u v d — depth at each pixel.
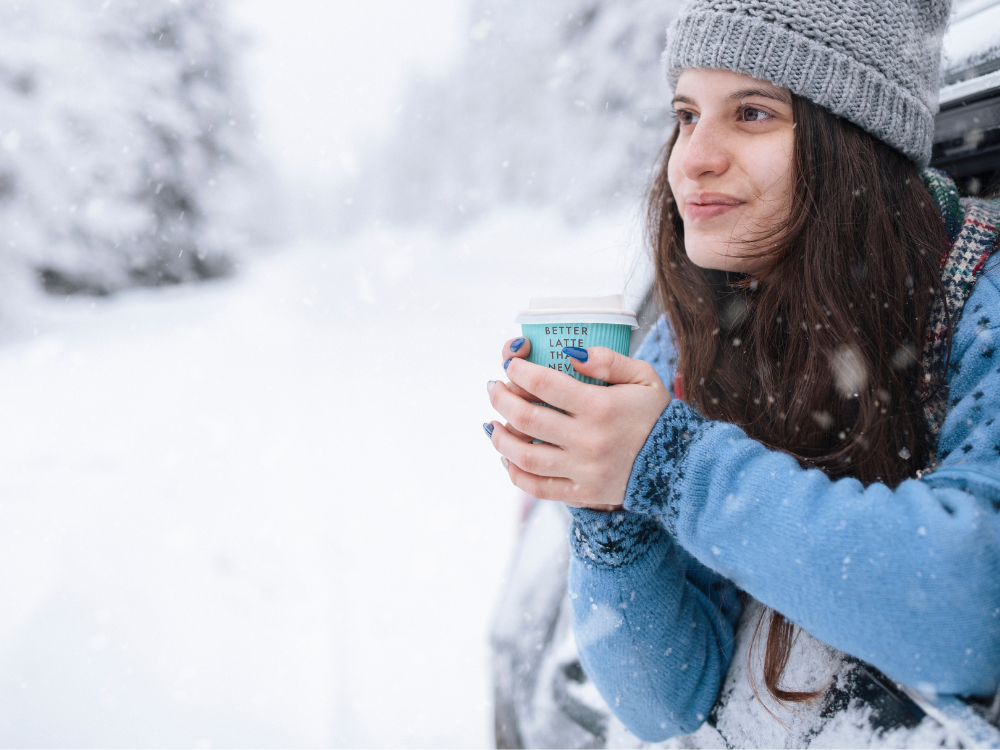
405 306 10.62
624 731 1.00
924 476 0.67
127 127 15.34
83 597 2.62
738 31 0.84
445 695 1.86
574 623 0.91
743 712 0.83
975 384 0.72
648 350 1.24
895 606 0.57
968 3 1.12
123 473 4.62
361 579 2.55
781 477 0.66
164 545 3.09
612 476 0.71
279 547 2.93
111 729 1.88
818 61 0.82
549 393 0.70
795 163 0.86
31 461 5.20
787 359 0.90
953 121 1.06
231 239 19.34
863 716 0.69
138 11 15.62
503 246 16.44
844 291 0.84
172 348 10.84
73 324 14.12
